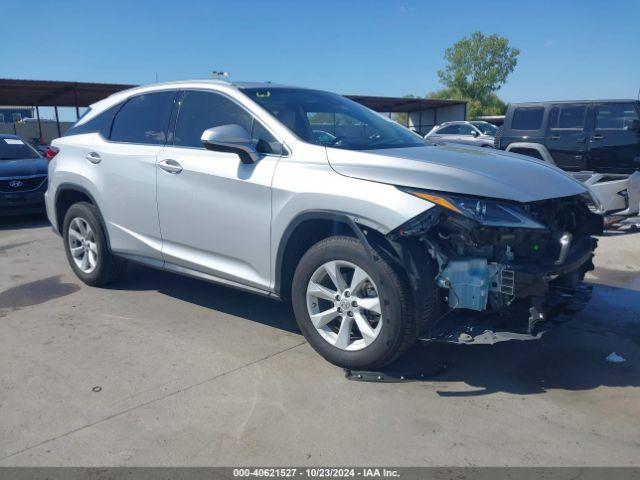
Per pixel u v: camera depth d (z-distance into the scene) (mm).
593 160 9875
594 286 5570
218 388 3516
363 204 3361
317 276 3705
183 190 4375
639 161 9438
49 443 2965
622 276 5934
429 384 3539
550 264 3391
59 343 4238
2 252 7246
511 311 3408
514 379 3609
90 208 5316
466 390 3467
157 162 4574
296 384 3551
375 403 3320
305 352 4020
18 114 48969
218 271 4289
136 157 4758
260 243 3947
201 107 4504
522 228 3205
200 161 4273
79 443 2959
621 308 4918
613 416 3174
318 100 4543
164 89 4859
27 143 10555
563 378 3623
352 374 3621
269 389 3494
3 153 9992
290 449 2893
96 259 5402
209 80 4621
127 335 4367
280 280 3918
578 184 3881
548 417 3166
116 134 5105
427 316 3309
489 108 65562
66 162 5445
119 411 3264
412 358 3891
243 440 2973
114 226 5051
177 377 3668
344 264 3562
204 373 3719
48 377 3693
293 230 3734
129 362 3898
